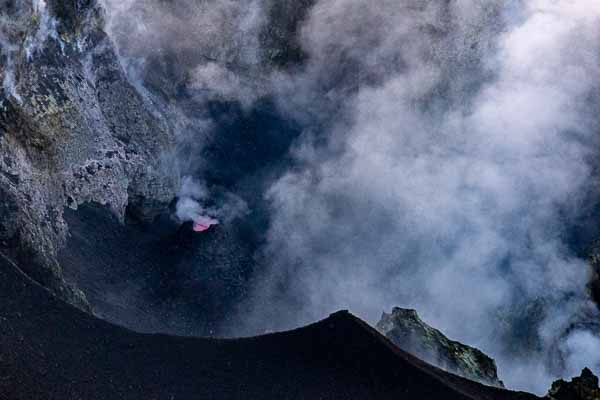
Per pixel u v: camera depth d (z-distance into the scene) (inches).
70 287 895.1
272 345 669.3
